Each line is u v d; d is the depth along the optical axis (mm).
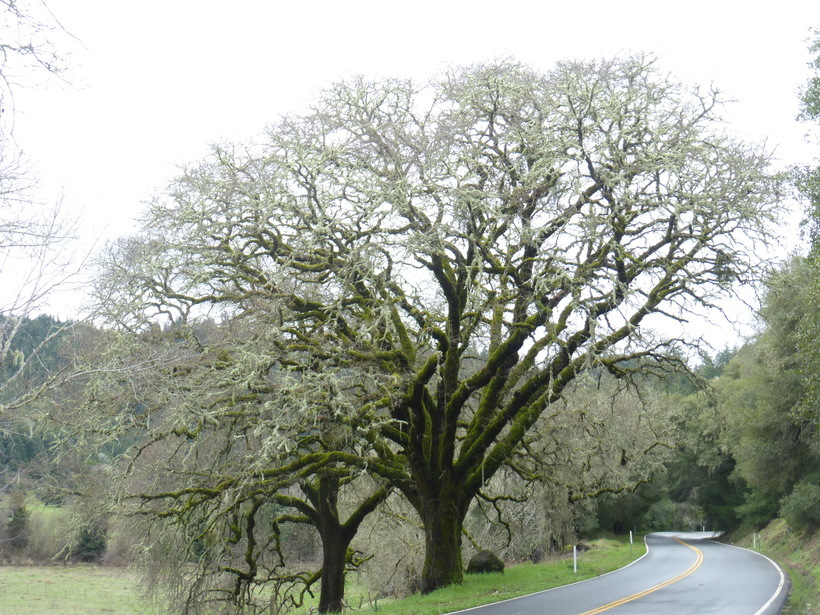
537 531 32969
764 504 50031
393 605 18531
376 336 19406
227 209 18219
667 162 17234
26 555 36344
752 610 15453
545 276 17562
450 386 20750
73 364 11445
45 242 10031
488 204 17719
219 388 17594
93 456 19906
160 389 14242
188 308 18766
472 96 18188
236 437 18938
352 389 19953
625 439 26359
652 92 19250
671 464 60594
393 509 28453
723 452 56531
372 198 17484
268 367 17328
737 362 56156
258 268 20062
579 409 23938
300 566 31656
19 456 11555
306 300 19250
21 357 9969
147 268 17422
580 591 19969
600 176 17766
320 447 22422
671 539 58656
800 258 24578
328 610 21859
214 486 19891
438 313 23281
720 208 17609
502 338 21953
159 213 18469
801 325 20750
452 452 20922
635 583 22344
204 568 19734
